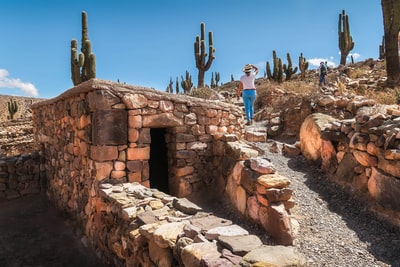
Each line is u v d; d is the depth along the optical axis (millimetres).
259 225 3400
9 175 6875
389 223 3234
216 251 2090
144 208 3264
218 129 5727
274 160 5426
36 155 7309
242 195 3861
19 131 13352
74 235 4672
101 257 3795
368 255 2762
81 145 4625
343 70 15648
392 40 9141
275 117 8938
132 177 4312
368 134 3893
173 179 5121
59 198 5773
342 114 7023
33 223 5258
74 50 10586
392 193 3271
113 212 3523
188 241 2270
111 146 4125
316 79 15133
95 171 4109
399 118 3670
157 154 6340
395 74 9203
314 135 5148
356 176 4000
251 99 8055
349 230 3240
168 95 4793
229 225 2613
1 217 5598
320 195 4129
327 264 2631
